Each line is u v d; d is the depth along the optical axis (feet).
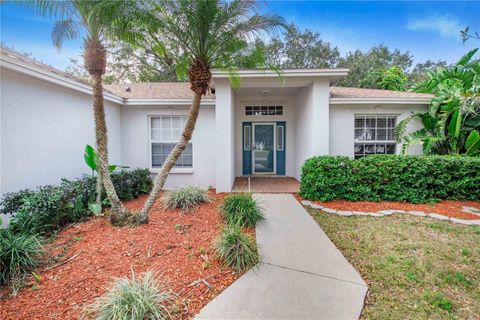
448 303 8.59
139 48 18.69
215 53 15.66
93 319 7.50
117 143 27.86
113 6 12.23
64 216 15.11
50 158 18.24
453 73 29.40
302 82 25.89
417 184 21.06
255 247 12.50
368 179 21.61
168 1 13.70
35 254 10.69
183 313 7.87
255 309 8.09
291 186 28.71
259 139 36.35
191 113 15.20
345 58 77.56
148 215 16.11
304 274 10.27
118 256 11.25
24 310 7.98
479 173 21.38
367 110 28.58
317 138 25.48
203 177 28.91
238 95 33.71
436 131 27.12
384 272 10.61
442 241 13.78
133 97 27.89
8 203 13.70
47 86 17.90
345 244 13.37
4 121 14.62
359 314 7.98
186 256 11.30
